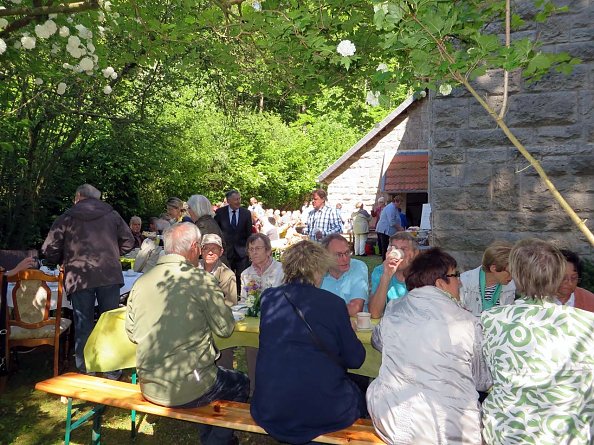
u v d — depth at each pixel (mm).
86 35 4938
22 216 11648
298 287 3543
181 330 3785
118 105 11547
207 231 7664
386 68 3443
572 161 6770
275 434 3393
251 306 4992
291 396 3371
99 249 5613
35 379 6105
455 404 2982
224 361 5383
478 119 7145
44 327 5871
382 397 3146
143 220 19688
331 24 4520
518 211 7027
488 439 2832
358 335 4203
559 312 2725
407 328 3115
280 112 35375
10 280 5605
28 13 4508
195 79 11422
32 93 7805
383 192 23000
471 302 4480
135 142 13133
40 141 11406
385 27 3035
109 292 5676
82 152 13797
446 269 3262
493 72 7020
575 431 2625
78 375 4605
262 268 5418
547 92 6816
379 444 3297
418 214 25828
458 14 3191
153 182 20484
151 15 5531
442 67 2959
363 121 5977
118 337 4625
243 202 30453
